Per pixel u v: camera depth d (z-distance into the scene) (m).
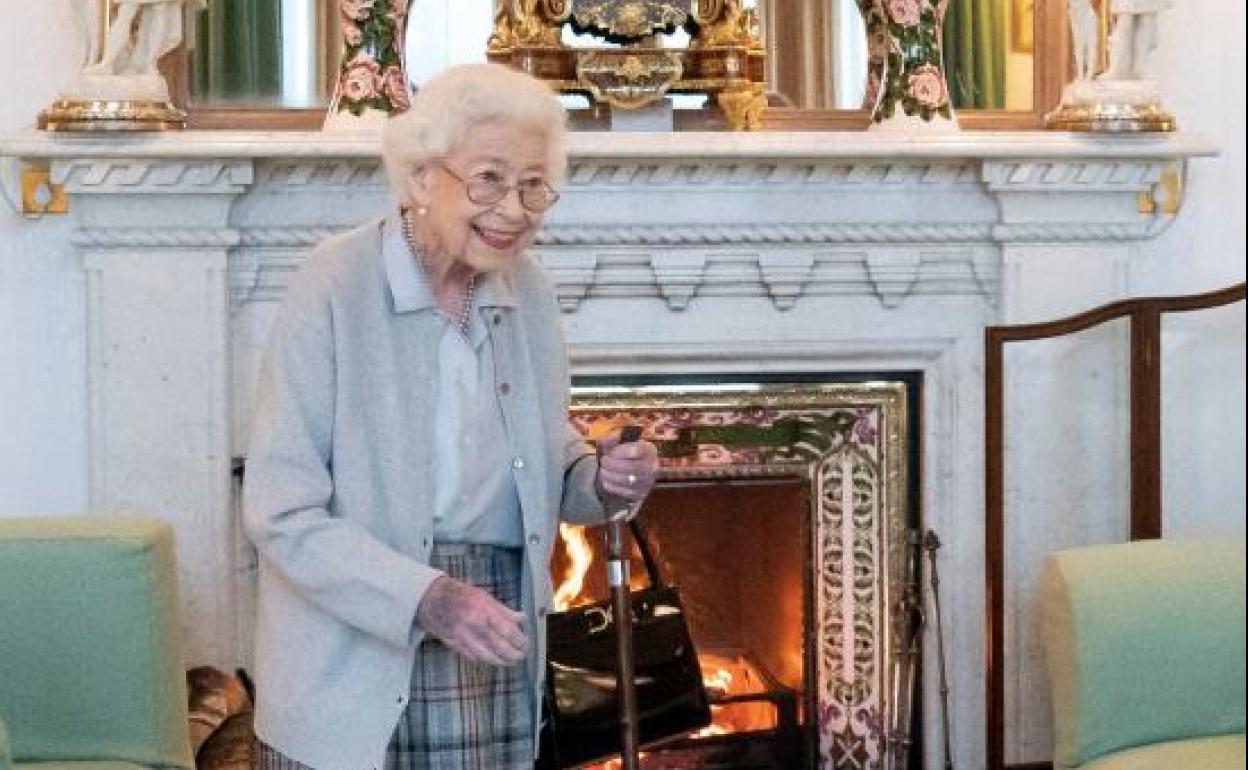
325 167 4.00
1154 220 4.30
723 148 3.94
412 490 2.45
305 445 2.42
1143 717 3.32
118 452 3.99
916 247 4.21
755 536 4.52
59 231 4.00
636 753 2.67
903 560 4.34
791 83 4.27
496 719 2.56
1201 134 4.26
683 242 4.12
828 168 4.12
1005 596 4.31
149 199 3.94
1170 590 3.34
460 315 2.51
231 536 4.07
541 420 2.57
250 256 4.05
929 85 4.16
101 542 3.22
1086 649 3.30
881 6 4.18
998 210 4.21
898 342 4.26
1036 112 4.38
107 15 3.85
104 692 3.22
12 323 4.01
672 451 4.28
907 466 4.34
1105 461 4.32
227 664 4.06
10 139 3.80
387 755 2.48
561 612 3.60
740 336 4.21
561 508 2.73
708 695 4.04
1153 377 3.99
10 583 3.20
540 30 4.11
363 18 4.02
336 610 2.38
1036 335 3.93
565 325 4.16
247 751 3.72
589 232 4.08
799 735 4.38
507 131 2.39
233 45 4.12
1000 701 3.94
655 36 4.16
